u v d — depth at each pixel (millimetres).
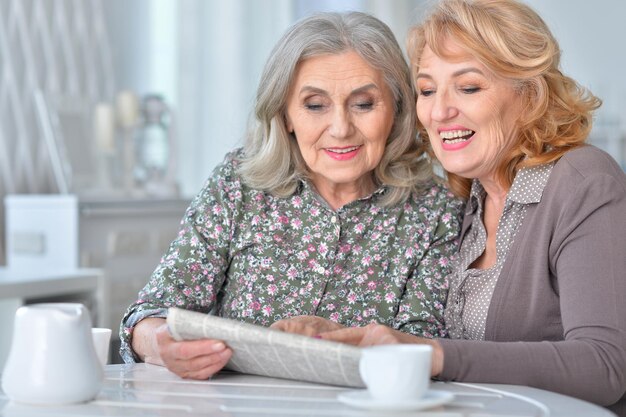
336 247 1717
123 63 4191
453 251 1743
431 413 1044
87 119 3529
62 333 1105
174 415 1045
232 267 1729
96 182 3514
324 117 1672
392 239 1738
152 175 3717
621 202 1414
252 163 1748
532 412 1054
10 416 1046
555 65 1579
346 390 1217
